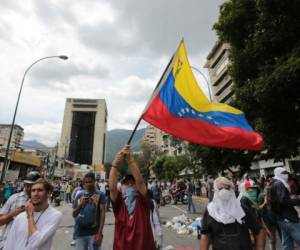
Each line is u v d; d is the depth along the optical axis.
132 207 3.57
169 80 4.84
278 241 8.41
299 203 5.08
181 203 26.31
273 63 11.94
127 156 3.76
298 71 9.43
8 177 41.50
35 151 72.19
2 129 86.75
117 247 3.42
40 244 2.87
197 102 4.92
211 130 4.68
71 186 28.03
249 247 3.06
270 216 6.24
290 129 11.70
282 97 10.51
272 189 5.33
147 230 3.46
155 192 15.79
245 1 13.20
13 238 2.99
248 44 12.73
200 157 17.05
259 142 4.68
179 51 5.10
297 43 10.51
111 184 3.60
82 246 4.72
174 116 4.62
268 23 11.45
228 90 47.81
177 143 38.53
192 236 9.62
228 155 15.52
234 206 3.18
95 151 126.69
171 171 60.16
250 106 12.35
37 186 3.12
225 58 48.81
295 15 10.78
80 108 132.25
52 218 3.07
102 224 4.82
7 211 4.26
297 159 29.00
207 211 3.29
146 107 4.41
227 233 3.09
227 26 13.81
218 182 3.33
